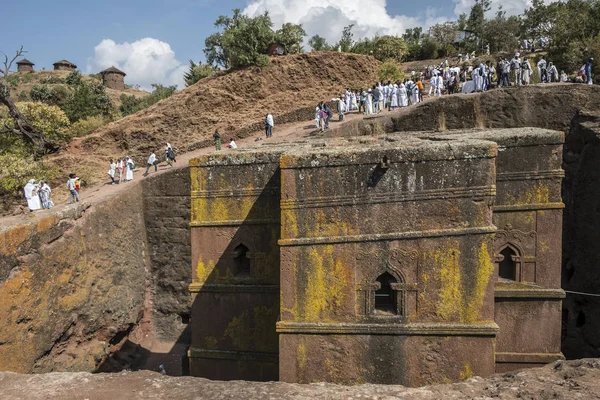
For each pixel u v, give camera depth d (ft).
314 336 29.09
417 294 28.19
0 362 36.14
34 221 41.06
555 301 35.65
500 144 35.78
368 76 102.94
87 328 47.24
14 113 83.92
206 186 37.14
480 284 27.61
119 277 53.47
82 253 47.19
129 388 22.65
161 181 59.36
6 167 72.79
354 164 28.02
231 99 95.45
